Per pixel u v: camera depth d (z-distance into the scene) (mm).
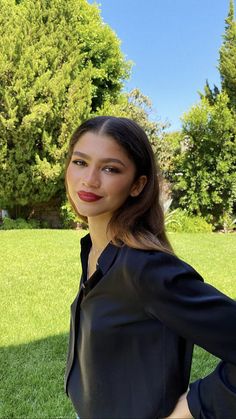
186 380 737
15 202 9891
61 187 10031
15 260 6125
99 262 767
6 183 9344
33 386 2482
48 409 2236
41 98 9102
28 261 6066
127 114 10203
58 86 9148
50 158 9516
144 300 694
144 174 822
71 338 938
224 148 10383
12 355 2914
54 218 10820
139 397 731
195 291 669
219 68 11289
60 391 2430
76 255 6523
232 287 4891
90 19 11719
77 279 5082
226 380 638
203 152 10477
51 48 9289
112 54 12195
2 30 8945
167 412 706
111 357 755
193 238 9047
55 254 6586
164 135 10508
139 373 730
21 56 8875
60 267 5699
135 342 728
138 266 687
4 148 8992
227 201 10703
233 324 646
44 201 10117
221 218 10883
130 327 729
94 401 799
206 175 10484
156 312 690
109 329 749
